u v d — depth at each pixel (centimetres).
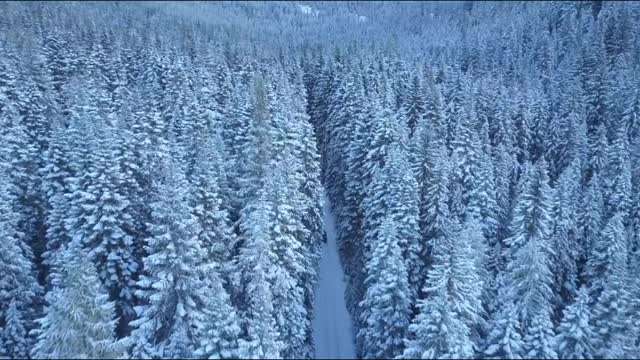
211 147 3628
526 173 4231
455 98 6650
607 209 4259
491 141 5694
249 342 2236
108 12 14288
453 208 3944
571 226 3656
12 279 2788
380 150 4231
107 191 2822
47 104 5141
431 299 2472
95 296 2120
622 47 8625
